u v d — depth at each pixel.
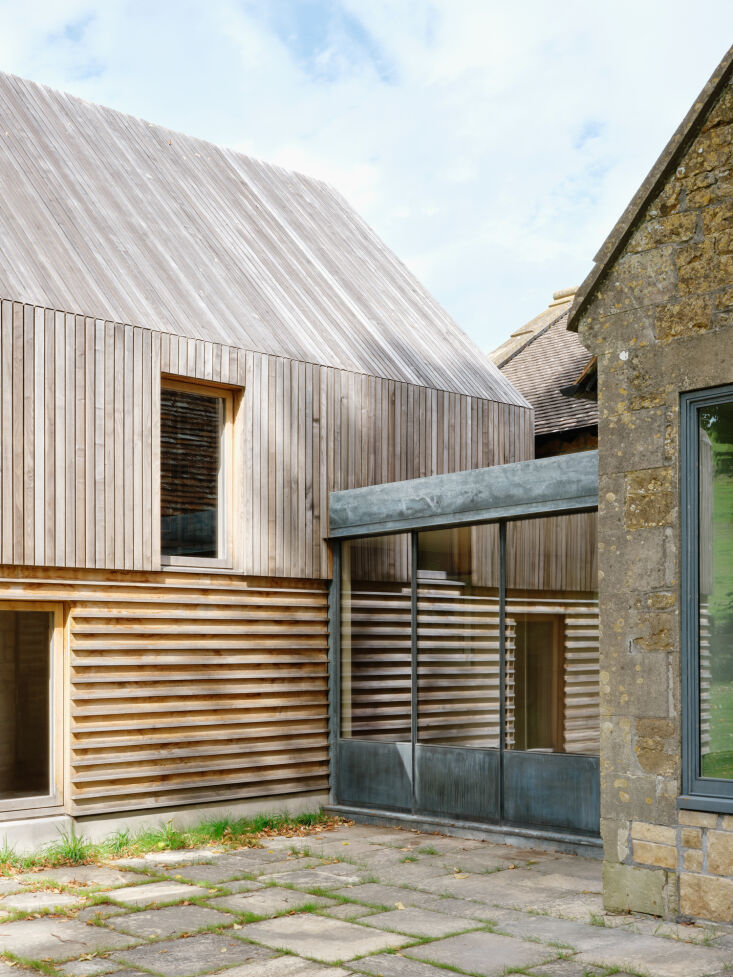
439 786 9.46
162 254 10.68
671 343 6.30
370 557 10.35
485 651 9.17
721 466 6.07
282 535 10.14
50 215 10.02
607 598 6.52
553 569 8.63
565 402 16.69
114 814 8.88
